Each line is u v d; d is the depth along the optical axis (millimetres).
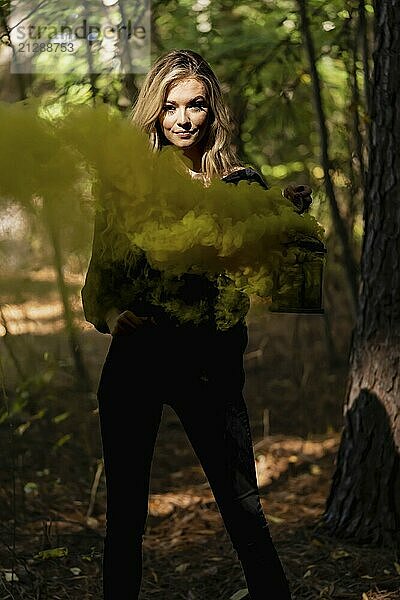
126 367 2914
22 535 4395
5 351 6090
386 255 4020
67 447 5891
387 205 4000
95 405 6605
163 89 2889
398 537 4039
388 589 3693
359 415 4160
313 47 5516
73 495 5125
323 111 6020
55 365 5863
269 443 6297
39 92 5320
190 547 4395
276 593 2885
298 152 7191
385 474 4074
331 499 4316
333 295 9445
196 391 2896
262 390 7777
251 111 6137
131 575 2984
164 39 5719
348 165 6703
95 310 2883
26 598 3643
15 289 3119
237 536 2906
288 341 9172
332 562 3955
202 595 3807
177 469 5852
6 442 5660
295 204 2799
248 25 5789
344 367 8148
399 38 3881
